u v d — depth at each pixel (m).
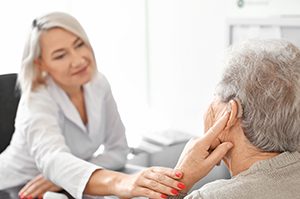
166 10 2.59
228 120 0.86
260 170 0.83
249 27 2.02
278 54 0.82
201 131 2.51
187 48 2.49
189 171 0.94
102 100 1.69
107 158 1.69
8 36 2.53
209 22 2.31
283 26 1.87
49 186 1.35
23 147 1.52
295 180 0.82
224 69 0.86
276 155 0.85
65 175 1.26
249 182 0.81
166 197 0.97
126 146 1.75
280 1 1.95
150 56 2.79
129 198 1.08
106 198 1.29
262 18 1.95
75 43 1.48
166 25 2.61
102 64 2.83
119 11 2.79
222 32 2.24
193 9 2.40
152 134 2.08
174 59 2.60
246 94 0.82
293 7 1.90
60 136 1.42
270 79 0.80
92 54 1.55
